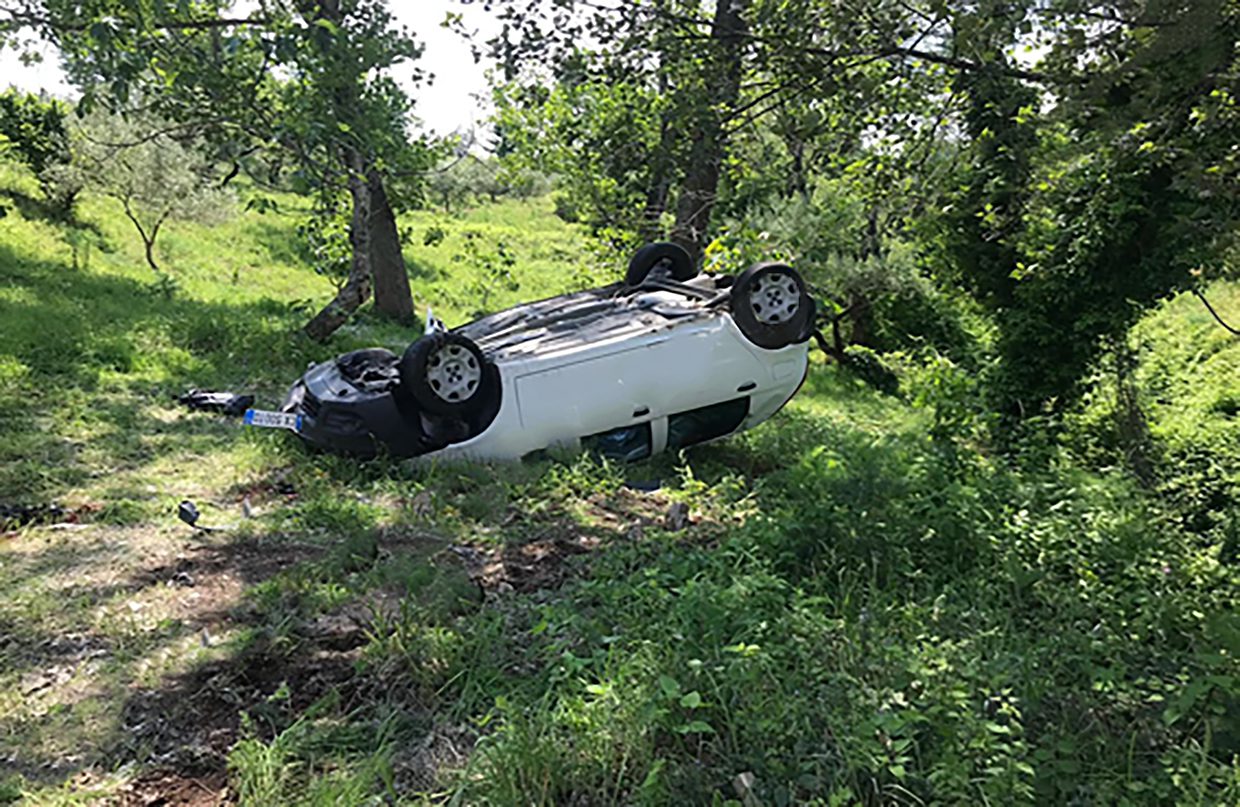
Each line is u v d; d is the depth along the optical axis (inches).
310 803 126.8
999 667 152.6
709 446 362.3
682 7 334.6
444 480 287.7
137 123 789.9
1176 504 364.2
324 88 452.4
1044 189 430.6
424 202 712.4
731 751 136.7
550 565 225.5
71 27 358.3
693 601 169.3
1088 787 126.3
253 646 173.9
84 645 171.9
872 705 138.6
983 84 290.8
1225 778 126.0
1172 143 284.4
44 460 274.2
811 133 314.8
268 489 272.5
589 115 627.5
